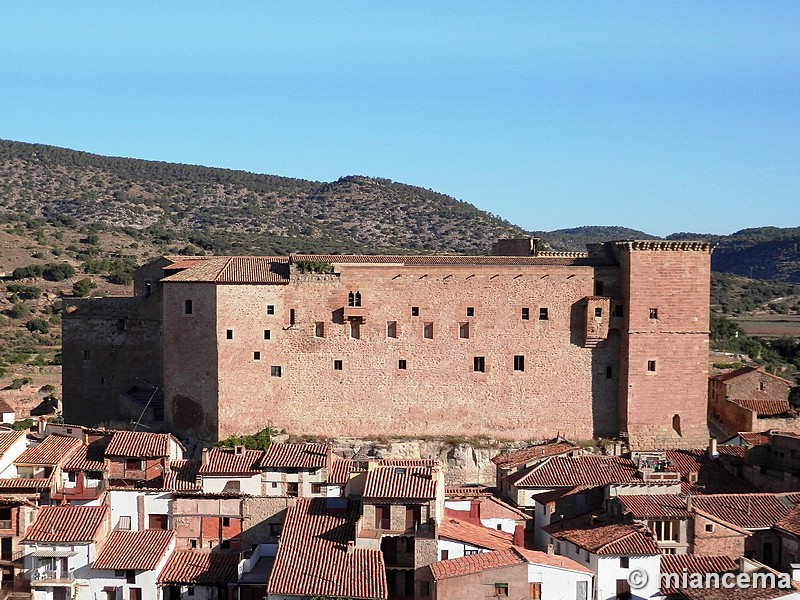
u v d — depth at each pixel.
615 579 74.88
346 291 115.00
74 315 123.69
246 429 112.12
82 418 123.69
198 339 111.69
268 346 113.31
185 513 85.44
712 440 105.19
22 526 78.44
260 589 77.00
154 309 122.94
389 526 78.81
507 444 115.81
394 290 115.88
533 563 73.50
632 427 116.69
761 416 121.88
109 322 123.56
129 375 123.31
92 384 123.56
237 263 115.81
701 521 79.81
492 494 100.38
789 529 79.94
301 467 89.25
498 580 73.00
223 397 111.00
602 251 121.81
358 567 74.50
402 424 115.94
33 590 76.62
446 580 73.00
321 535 79.00
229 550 84.38
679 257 117.50
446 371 116.62
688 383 117.75
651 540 76.62
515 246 134.25
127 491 85.56
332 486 89.38
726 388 127.06
